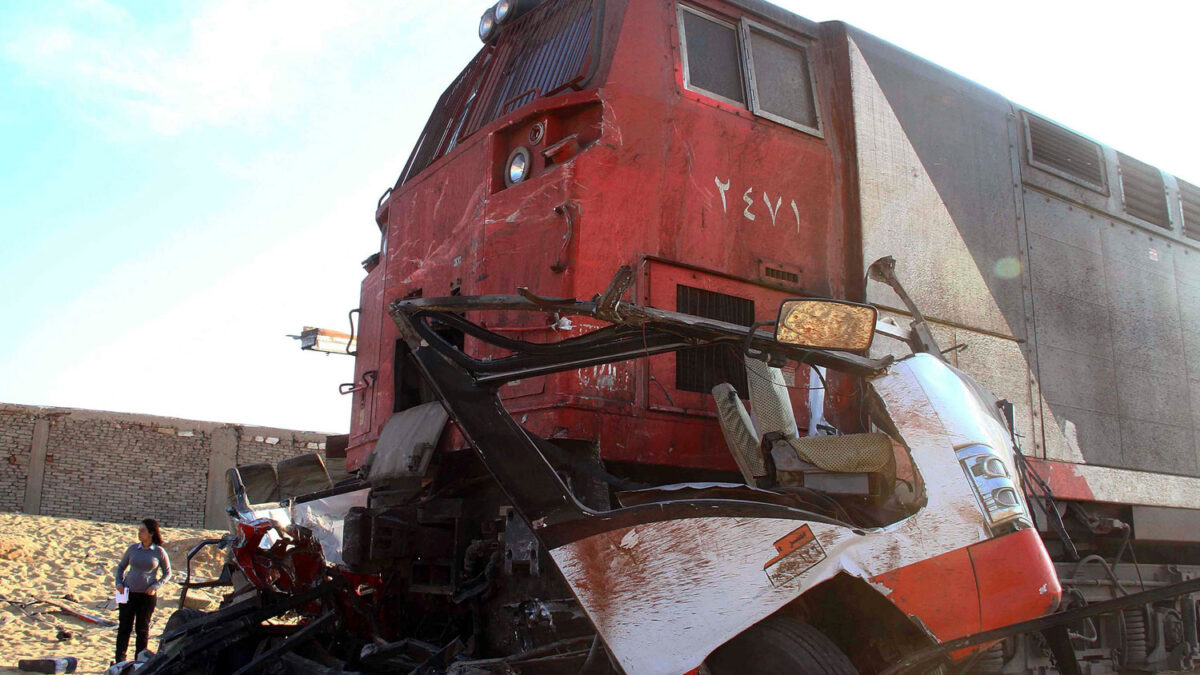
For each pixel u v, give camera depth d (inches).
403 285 237.1
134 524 911.7
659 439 191.6
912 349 209.9
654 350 142.9
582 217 190.4
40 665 319.6
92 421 921.5
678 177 203.5
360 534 192.7
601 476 164.7
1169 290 311.0
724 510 132.5
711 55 218.5
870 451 149.5
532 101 210.5
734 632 125.8
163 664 183.3
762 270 212.2
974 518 134.5
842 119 234.7
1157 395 293.7
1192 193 336.5
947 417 142.8
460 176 223.3
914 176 241.9
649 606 128.3
